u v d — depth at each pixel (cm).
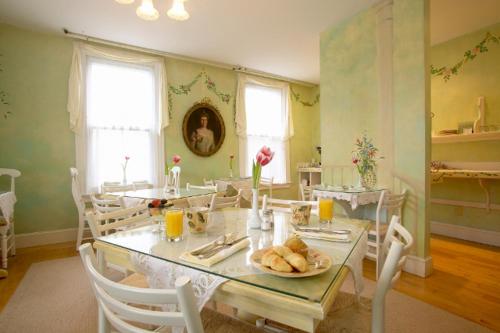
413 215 256
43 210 340
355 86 310
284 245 88
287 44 387
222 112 478
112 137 378
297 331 112
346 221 141
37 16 304
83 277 239
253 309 75
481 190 338
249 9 299
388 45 277
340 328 99
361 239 113
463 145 355
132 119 393
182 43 381
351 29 314
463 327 170
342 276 82
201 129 450
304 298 67
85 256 78
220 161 476
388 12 277
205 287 79
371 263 272
